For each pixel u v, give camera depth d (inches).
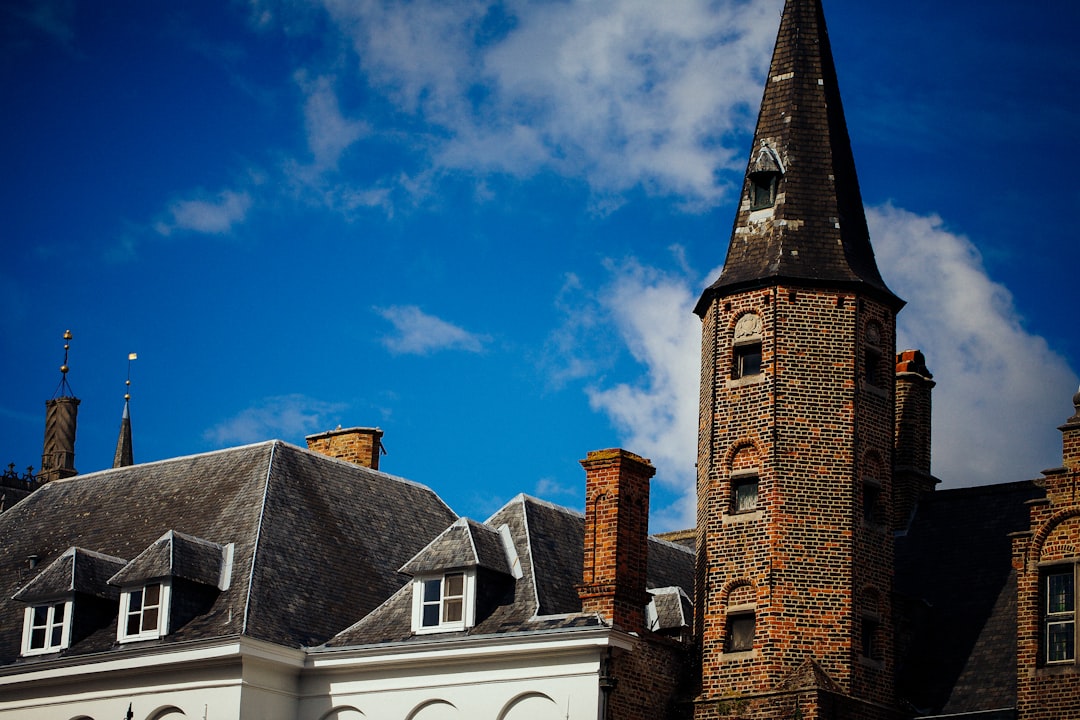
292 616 1908.2
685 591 2112.5
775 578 1800.0
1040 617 1742.1
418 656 1817.2
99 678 1909.4
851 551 1814.7
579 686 1748.3
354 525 2085.4
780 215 1925.4
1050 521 1752.0
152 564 1916.8
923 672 1849.2
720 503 1854.1
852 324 1878.7
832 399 1854.1
